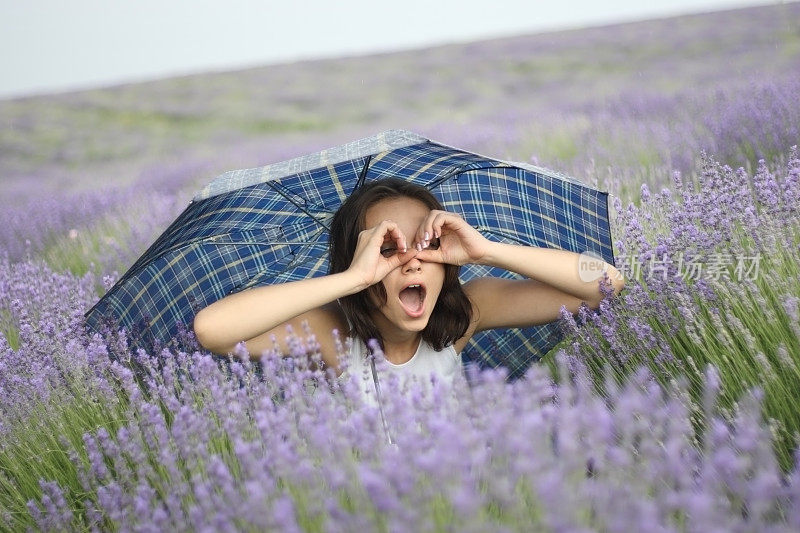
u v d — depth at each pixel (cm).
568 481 139
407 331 247
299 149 1276
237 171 242
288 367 219
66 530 210
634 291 271
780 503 163
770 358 239
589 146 704
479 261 243
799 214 271
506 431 145
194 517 161
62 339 299
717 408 222
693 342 240
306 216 281
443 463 134
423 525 132
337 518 140
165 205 736
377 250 229
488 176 269
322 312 259
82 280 462
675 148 582
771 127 516
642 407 161
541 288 267
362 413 175
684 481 138
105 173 1310
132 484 207
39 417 266
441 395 175
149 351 289
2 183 1341
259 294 232
